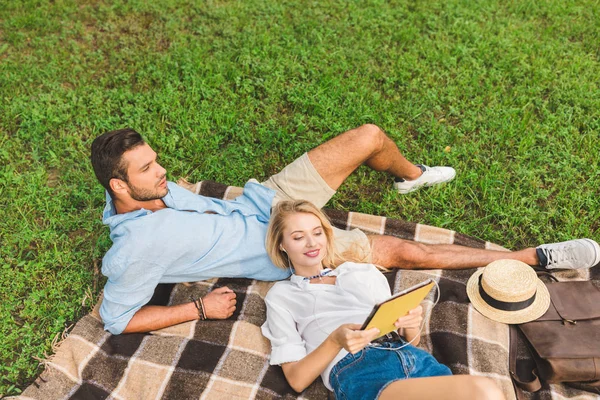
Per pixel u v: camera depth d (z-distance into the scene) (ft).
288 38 20.24
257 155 16.63
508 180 15.42
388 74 18.90
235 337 11.71
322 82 18.35
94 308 12.56
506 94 18.08
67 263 14.10
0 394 11.64
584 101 17.31
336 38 20.29
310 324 11.08
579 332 10.97
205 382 11.08
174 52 19.88
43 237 14.56
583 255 12.17
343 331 9.49
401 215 15.06
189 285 13.10
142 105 18.10
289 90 18.22
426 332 11.73
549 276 12.53
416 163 16.19
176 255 11.65
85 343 11.78
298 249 11.32
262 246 12.37
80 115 17.81
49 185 16.22
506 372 10.90
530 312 11.39
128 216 11.44
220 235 12.16
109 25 21.42
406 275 12.66
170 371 11.28
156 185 11.42
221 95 18.40
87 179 16.07
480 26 20.86
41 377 11.33
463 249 12.95
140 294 11.62
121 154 10.89
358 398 9.88
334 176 13.30
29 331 12.62
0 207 15.39
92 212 15.29
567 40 20.02
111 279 11.39
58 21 21.75
